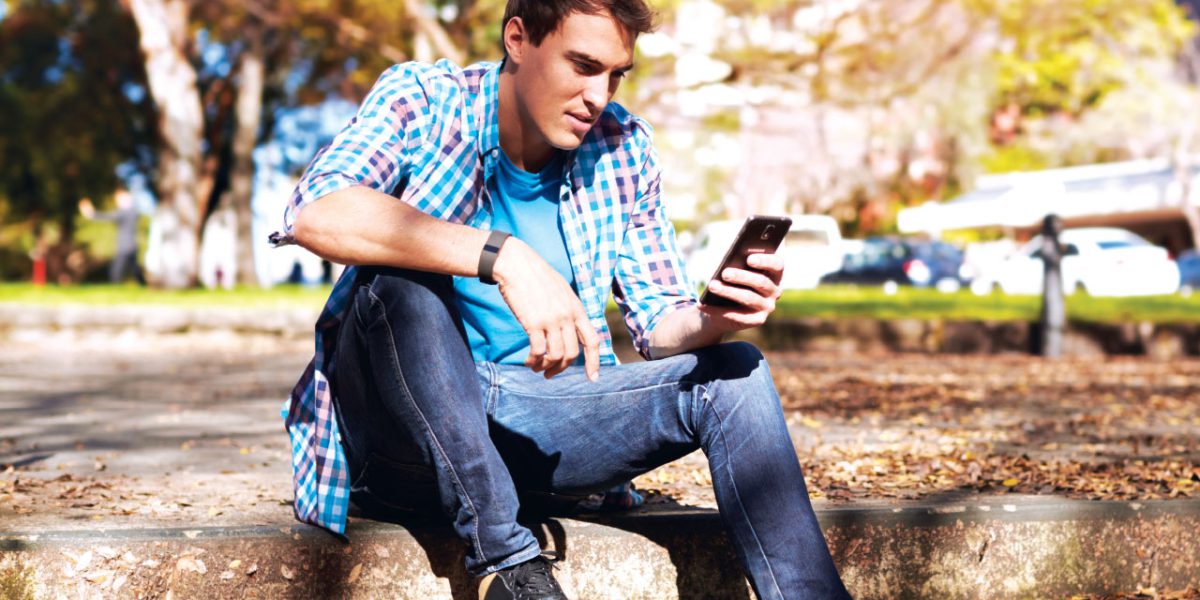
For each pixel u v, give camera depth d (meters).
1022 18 12.22
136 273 23.16
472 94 2.11
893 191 26.03
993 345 11.66
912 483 2.94
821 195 24.03
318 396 2.12
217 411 5.17
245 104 24.11
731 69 12.06
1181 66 28.36
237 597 2.11
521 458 2.15
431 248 1.86
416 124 2.07
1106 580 2.54
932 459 3.42
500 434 2.14
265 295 13.65
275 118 28.61
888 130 19.84
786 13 12.14
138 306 11.09
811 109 13.12
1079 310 13.27
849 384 6.84
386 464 2.12
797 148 22.53
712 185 23.67
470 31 14.93
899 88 12.45
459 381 1.93
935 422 4.79
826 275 24.69
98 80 26.75
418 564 2.19
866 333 11.71
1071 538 2.52
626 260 2.28
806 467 3.22
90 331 10.95
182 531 2.09
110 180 29.41
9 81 26.69
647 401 2.05
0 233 37.69
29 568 2.02
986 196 27.75
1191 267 25.91
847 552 2.38
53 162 28.20
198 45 24.53
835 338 11.70
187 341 11.08
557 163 2.17
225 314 11.17
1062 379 7.67
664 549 2.32
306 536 2.14
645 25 1.98
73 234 38.09
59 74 26.97
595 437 2.10
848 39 12.08
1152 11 21.02
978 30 12.42
